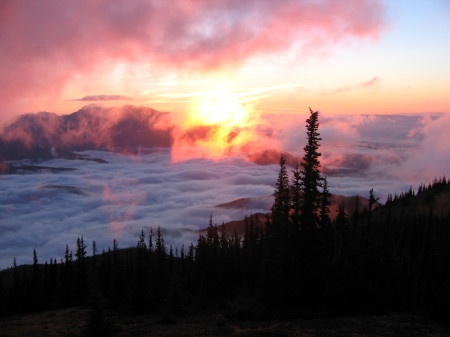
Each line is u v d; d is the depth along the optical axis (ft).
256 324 104.78
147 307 147.33
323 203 129.59
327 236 129.08
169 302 133.90
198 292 178.50
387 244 192.54
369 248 143.54
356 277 117.29
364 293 115.14
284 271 125.49
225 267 207.51
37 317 163.53
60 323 135.03
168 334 99.19
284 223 137.49
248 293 163.02
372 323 97.19
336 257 131.64
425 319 101.96
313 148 125.29
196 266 218.79
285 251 126.82
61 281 278.87
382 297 116.06
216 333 95.86
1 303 244.01
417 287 119.34
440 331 91.25
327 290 116.16
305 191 126.00
